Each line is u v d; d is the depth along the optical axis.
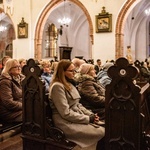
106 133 3.06
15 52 17.45
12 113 4.56
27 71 3.71
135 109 2.87
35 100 3.69
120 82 2.93
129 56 17.98
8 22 25.62
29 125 3.79
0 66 8.47
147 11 20.64
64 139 3.47
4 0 17.81
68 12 21.80
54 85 3.52
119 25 13.94
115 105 2.98
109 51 14.18
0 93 4.51
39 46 17.02
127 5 13.66
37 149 3.72
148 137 2.91
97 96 4.68
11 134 4.46
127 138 2.95
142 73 10.09
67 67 3.66
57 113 3.60
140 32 23.81
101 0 14.28
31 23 16.86
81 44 24.52
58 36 23.31
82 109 3.88
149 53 24.33
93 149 4.00
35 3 16.69
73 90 3.74
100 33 14.41
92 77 4.93
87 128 3.50
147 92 5.04
